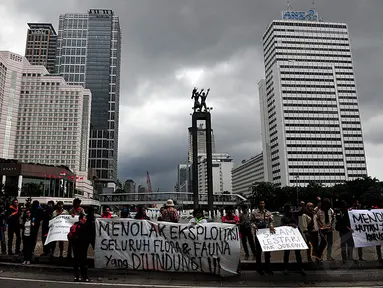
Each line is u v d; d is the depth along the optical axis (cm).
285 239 1017
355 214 1110
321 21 16888
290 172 14638
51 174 9712
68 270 1049
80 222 965
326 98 15675
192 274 1006
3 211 1305
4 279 946
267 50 17175
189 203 12319
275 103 15800
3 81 14712
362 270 1038
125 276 1010
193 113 4341
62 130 15875
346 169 14938
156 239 1035
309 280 985
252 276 994
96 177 18038
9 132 14825
